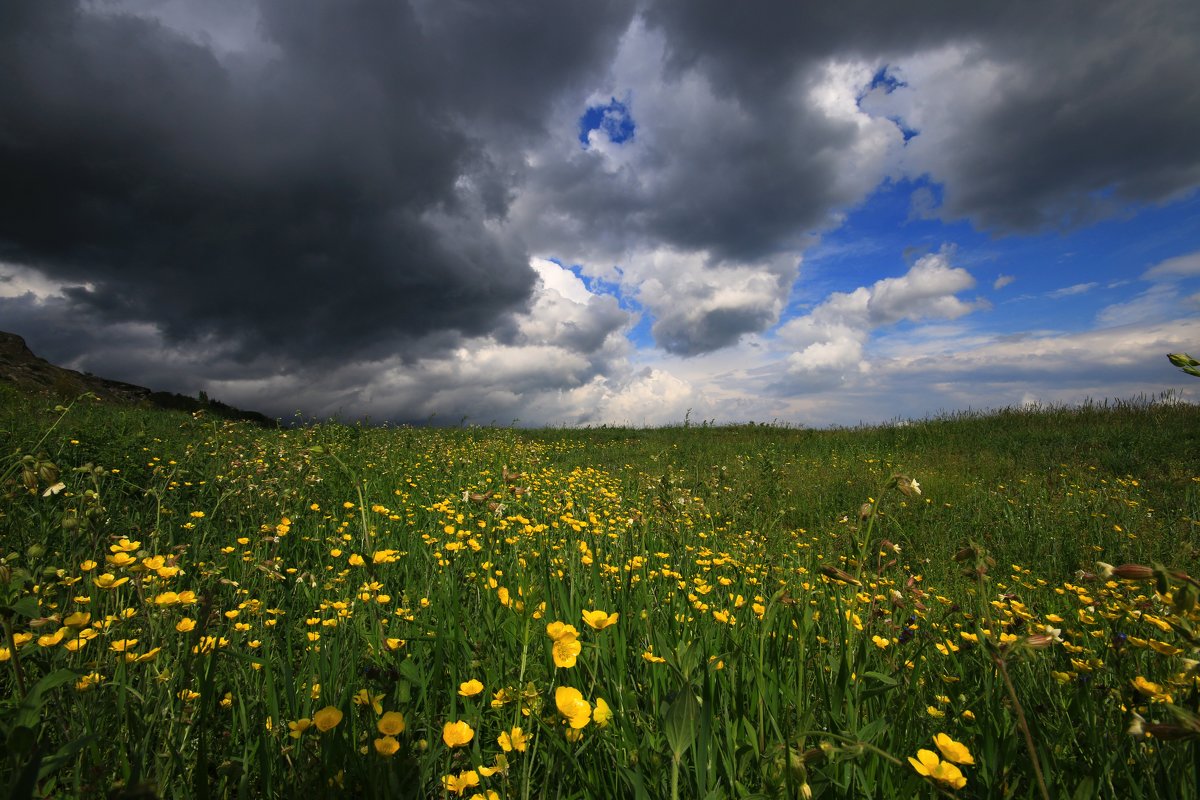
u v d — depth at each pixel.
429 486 6.19
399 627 2.27
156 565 1.81
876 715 1.74
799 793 1.02
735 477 7.50
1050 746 1.49
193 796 1.32
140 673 1.75
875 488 7.81
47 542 2.93
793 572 3.05
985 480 8.98
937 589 3.93
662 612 2.46
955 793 1.20
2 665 1.73
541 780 1.49
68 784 1.33
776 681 1.76
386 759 1.24
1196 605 1.09
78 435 5.52
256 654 2.09
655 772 1.39
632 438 17.61
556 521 4.05
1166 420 12.22
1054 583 4.43
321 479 5.13
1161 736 1.05
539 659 1.75
